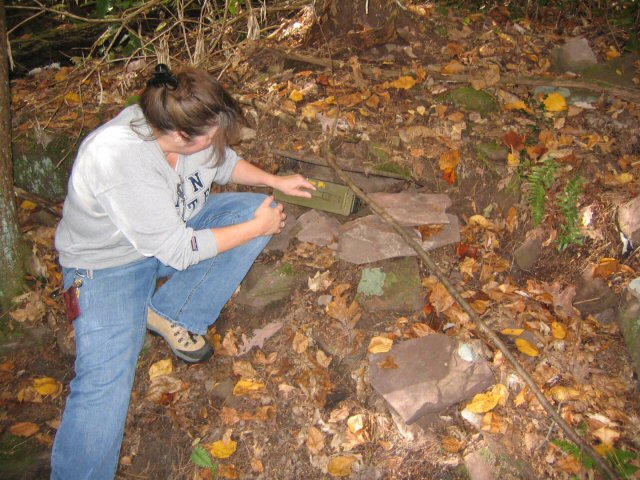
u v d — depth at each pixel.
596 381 2.30
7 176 2.73
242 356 2.54
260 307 2.64
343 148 2.88
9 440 2.39
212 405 2.42
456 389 2.23
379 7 3.42
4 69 2.68
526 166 2.78
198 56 3.66
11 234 2.78
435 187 2.82
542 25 3.85
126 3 3.79
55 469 2.02
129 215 1.91
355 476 2.13
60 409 2.49
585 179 2.74
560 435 2.15
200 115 1.81
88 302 2.09
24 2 4.89
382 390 2.26
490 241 2.72
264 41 3.68
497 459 2.11
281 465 2.21
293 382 2.41
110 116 3.35
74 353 2.66
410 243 2.55
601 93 3.11
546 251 2.70
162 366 2.55
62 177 3.25
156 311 2.41
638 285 2.42
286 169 3.01
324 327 2.52
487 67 3.25
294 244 2.78
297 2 3.88
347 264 2.67
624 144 2.89
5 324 2.71
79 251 2.11
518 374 2.29
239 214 2.39
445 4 4.05
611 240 2.63
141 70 3.64
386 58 3.35
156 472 2.29
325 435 2.25
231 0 3.71
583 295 2.57
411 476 2.11
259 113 3.10
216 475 2.22
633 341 2.36
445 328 2.46
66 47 4.74
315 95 3.14
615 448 2.10
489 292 2.59
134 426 2.40
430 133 2.87
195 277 2.37
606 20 3.80
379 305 2.53
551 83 3.14
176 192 2.12
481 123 2.96
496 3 4.08
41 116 3.41
